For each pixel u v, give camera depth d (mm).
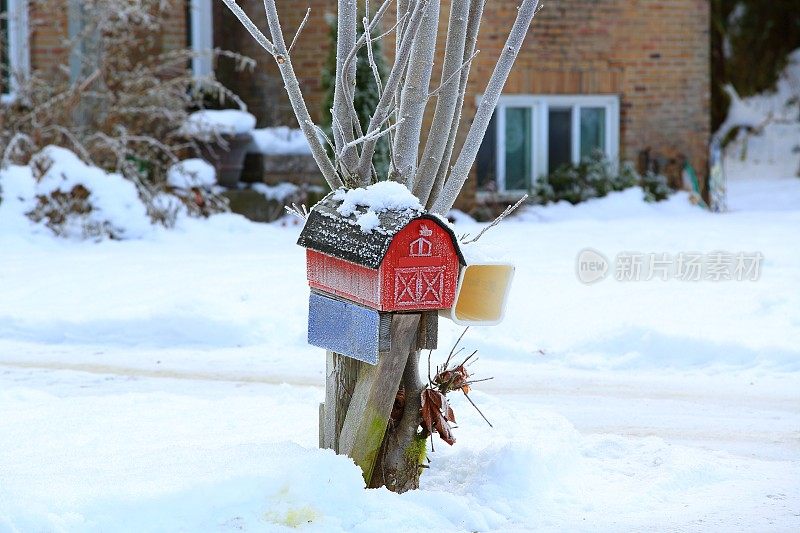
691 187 27219
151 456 7414
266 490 6547
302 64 24484
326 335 7238
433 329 6996
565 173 25891
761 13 40344
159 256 17203
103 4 21469
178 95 22844
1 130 20656
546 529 6906
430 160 7465
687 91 27391
